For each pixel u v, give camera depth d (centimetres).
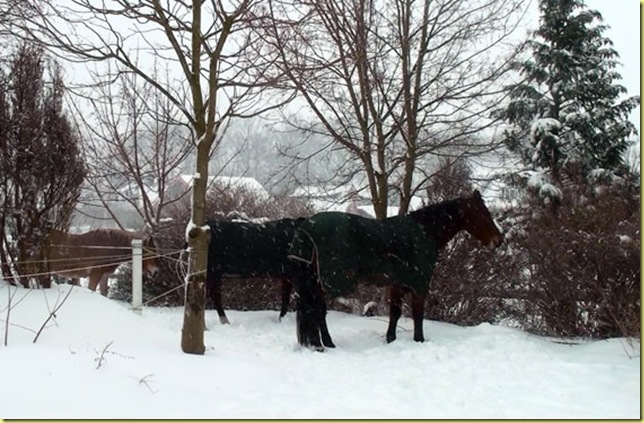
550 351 798
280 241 999
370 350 819
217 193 1506
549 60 1794
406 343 838
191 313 691
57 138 823
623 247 881
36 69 806
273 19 712
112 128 1408
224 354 720
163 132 1466
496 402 570
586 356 767
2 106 773
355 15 1000
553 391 610
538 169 1642
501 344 818
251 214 1476
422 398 577
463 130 1102
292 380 634
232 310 1229
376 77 1049
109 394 507
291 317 1080
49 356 560
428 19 1073
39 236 819
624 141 1817
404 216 880
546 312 946
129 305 1232
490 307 1076
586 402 573
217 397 541
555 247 930
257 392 570
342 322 1026
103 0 696
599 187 1059
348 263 801
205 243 707
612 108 1839
